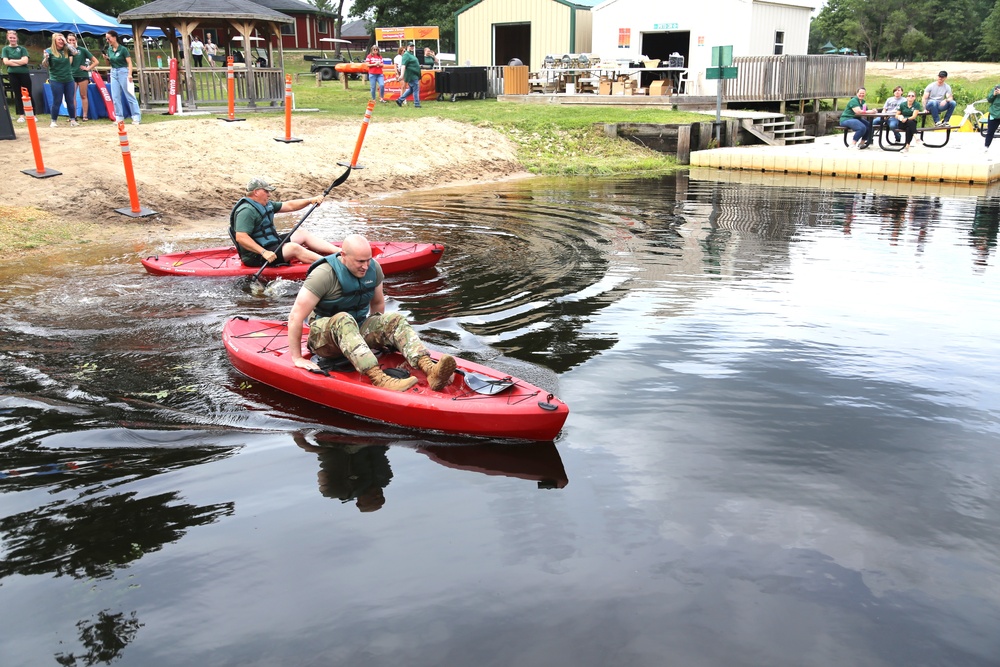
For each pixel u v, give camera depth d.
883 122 19.84
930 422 4.75
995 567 3.36
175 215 11.40
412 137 17.34
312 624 2.98
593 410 4.86
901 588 3.21
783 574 3.29
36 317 6.57
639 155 19.73
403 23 49.03
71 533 3.55
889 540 3.54
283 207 8.16
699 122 20.38
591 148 19.66
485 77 25.62
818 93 25.41
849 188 15.54
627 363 5.63
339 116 18.56
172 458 4.27
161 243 9.77
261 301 7.07
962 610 3.08
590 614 3.03
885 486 4.01
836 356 5.85
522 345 5.95
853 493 3.94
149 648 2.85
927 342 6.18
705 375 5.44
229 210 12.07
